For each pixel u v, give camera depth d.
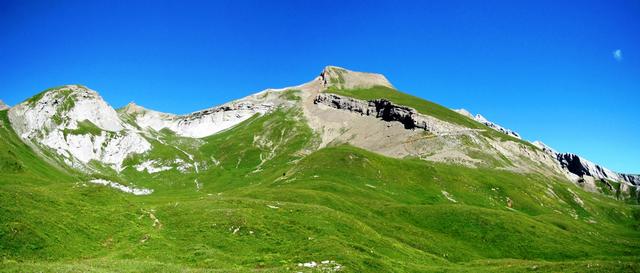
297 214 77.19
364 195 137.75
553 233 98.44
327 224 73.19
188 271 46.12
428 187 172.50
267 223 69.25
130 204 76.69
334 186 138.75
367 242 68.81
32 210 56.59
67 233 55.00
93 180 186.75
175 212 73.62
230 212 71.75
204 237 62.28
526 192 191.12
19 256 46.31
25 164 185.62
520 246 88.50
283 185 156.38
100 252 53.81
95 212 64.44
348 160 181.75
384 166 183.38
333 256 55.22
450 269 58.56
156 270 45.81
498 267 59.94
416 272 56.81
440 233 94.50
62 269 40.38
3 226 49.75
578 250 88.44
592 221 185.25
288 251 58.97
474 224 97.31
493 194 178.62
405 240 81.44
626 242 104.94
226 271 47.25
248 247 60.25
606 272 50.47
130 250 54.84
